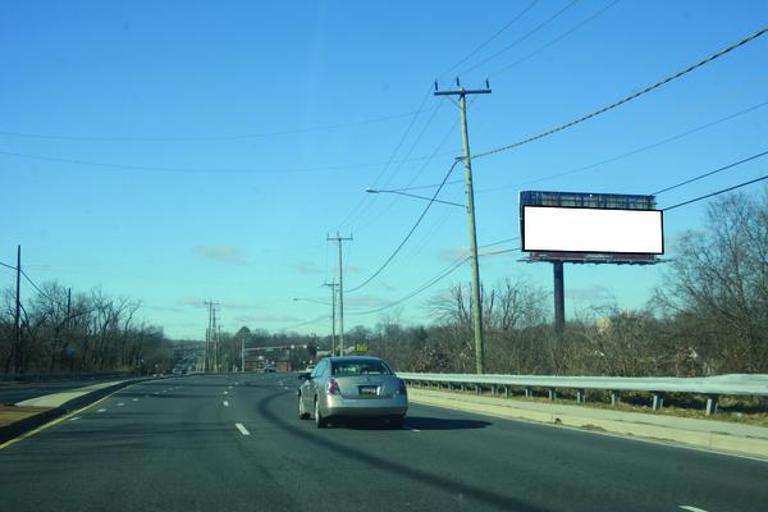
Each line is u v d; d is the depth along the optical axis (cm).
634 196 5038
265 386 4631
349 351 8806
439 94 3133
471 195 3119
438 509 856
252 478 1062
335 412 1695
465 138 3123
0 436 1550
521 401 2553
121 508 866
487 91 3153
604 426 1764
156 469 1145
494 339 4362
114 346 10831
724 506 870
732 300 2786
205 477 1072
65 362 8119
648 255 4797
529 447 1406
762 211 2895
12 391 3675
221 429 1748
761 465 1184
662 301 3628
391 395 1722
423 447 1404
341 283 7100
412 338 8325
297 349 15838
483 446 1420
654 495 934
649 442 1491
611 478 1059
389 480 1043
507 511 844
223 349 18375
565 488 982
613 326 3077
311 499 913
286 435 1612
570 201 4953
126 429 1752
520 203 4912
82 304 9288
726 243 2912
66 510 857
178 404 2700
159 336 15925
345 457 1270
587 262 4722
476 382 3100
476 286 3112
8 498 923
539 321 5294
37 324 7419
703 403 2059
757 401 1933
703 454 1314
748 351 2608
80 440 1523
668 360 2806
